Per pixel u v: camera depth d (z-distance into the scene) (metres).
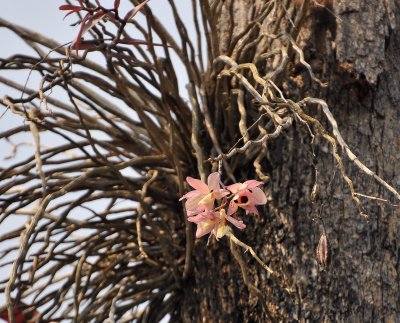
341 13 2.44
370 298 2.31
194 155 2.47
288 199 2.38
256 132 2.41
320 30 2.44
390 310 2.31
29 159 2.44
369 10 2.44
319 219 2.35
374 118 2.40
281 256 2.36
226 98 2.42
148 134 2.47
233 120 2.42
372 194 2.36
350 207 2.35
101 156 2.41
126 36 2.40
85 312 2.44
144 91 2.46
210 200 2.24
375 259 2.33
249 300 2.36
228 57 2.40
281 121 2.27
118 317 2.47
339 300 2.31
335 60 2.42
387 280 2.32
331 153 2.38
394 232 2.35
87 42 2.34
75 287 2.43
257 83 2.41
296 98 2.41
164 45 2.38
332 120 2.24
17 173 2.45
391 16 2.45
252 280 2.36
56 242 2.44
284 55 2.36
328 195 2.36
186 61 2.44
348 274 2.32
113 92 2.47
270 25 2.45
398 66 2.44
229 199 2.27
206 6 2.42
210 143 2.46
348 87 2.41
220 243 2.41
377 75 2.41
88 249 2.46
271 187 2.39
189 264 2.42
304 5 2.39
